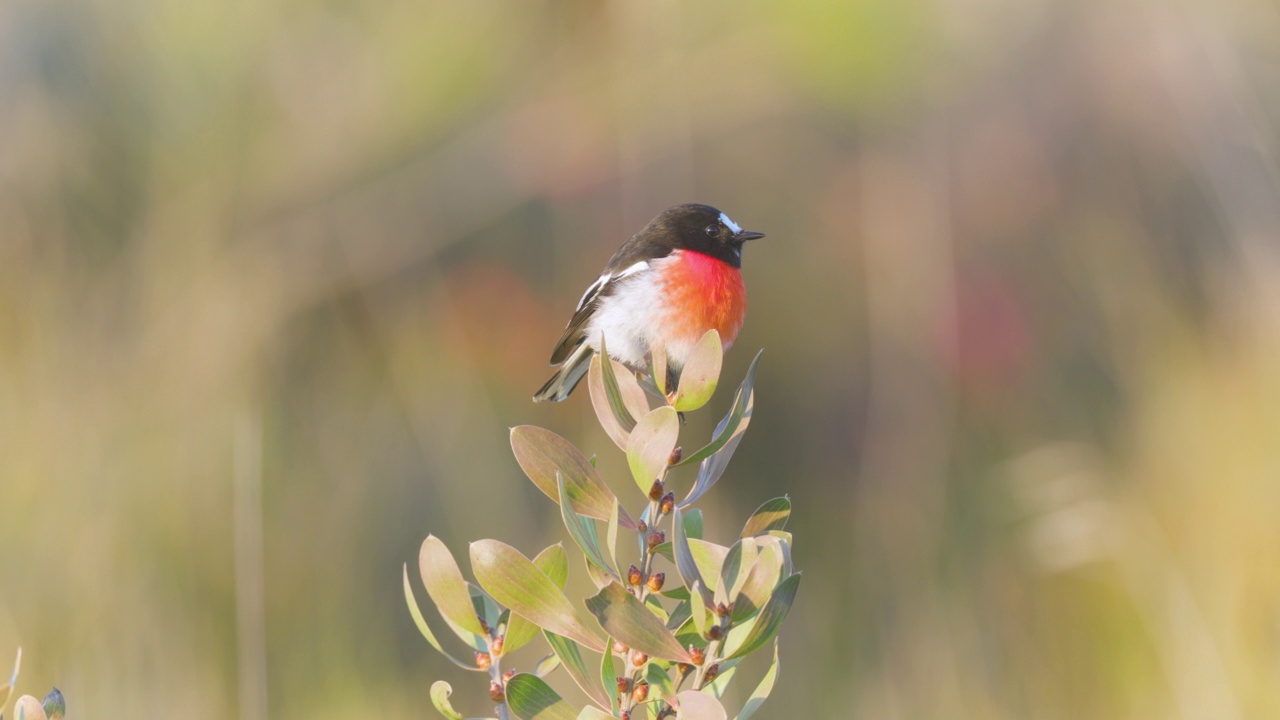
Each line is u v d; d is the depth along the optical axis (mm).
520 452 3410
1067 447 11188
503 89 11305
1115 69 12055
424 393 11094
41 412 9883
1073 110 12195
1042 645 10133
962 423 11867
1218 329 11508
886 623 10703
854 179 12023
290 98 10883
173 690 9102
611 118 11430
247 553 8133
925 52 11078
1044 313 12188
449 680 10203
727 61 11242
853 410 12148
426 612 10383
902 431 11758
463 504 10852
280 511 10391
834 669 10445
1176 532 10344
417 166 11203
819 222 12211
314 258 10883
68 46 10453
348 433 10891
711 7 11352
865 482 11602
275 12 10766
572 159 11594
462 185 11297
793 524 11672
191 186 10680
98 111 10539
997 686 9992
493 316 11539
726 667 3588
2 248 10227
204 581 9477
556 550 3479
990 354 12023
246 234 10797
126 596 9281
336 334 11039
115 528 9469
